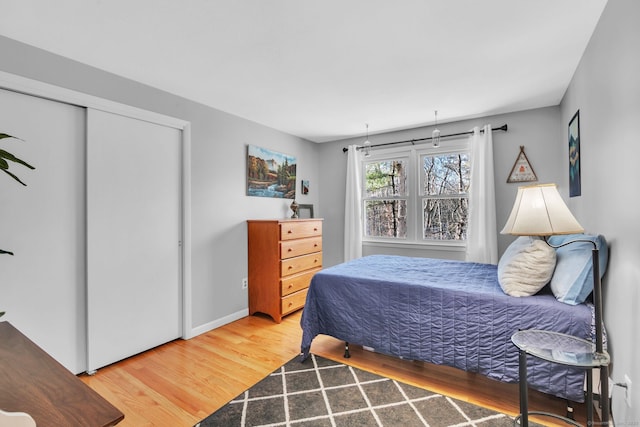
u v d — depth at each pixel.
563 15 1.74
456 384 2.12
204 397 2.00
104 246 2.39
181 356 2.57
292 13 1.69
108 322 2.42
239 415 1.82
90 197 2.32
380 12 1.69
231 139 3.42
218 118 3.27
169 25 1.80
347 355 2.52
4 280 1.95
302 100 3.04
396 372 2.29
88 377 2.26
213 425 1.74
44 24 1.78
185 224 2.94
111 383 2.18
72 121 2.25
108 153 2.42
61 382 0.88
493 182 3.44
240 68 2.36
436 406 1.88
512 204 3.42
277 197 4.05
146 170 2.66
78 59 2.20
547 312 1.74
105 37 1.92
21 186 2.01
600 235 1.80
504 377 1.84
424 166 4.06
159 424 1.75
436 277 2.41
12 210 1.98
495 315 1.88
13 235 1.98
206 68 2.36
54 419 0.73
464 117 3.61
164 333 2.80
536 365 1.75
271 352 2.64
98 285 2.36
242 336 2.99
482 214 3.47
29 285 2.05
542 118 3.27
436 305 2.07
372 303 2.32
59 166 2.18
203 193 3.10
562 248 1.98
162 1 1.58
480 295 1.93
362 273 2.56
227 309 3.35
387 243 4.29
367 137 4.42
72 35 1.90
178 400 1.97
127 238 2.54
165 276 2.81
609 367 1.66
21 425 0.56
